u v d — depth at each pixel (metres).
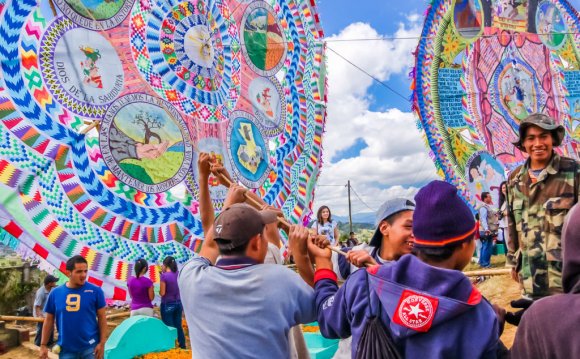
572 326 1.59
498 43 9.51
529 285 3.94
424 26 8.59
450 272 1.87
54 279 9.30
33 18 4.06
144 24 4.88
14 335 9.39
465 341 1.81
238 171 5.63
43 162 3.96
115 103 4.52
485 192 9.07
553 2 10.43
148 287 6.71
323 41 7.27
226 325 2.27
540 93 9.97
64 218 4.02
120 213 4.38
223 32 5.82
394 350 1.85
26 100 3.94
